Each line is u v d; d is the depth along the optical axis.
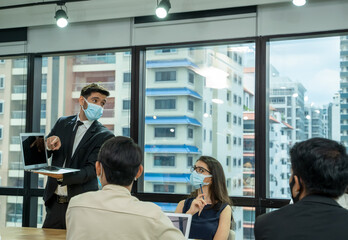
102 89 3.19
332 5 3.54
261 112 3.69
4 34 4.54
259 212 3.64
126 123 4.24
